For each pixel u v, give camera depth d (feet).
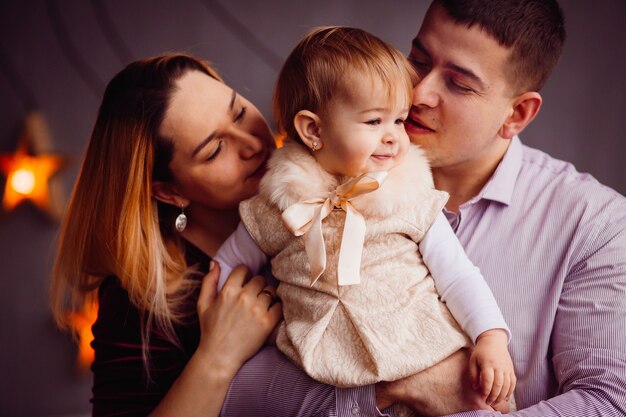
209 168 5.76
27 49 12.15
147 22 12.02
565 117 11.07
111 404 5.65
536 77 5.75
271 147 6.05
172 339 5.71
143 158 5.84
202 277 6.03
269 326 5.33
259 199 5.47
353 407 4.87
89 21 12.09
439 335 4.88
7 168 12.29
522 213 5.84
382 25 11.75
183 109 5.73
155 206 6.03
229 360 5.25
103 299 6.10
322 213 4.93
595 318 5.25
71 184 12.36
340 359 4.85
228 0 11.96
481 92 5.52
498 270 5.72
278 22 11.97
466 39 5.46
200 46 12.01
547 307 5.53
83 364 12.43
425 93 5.55
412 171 5.13
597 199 5.71
